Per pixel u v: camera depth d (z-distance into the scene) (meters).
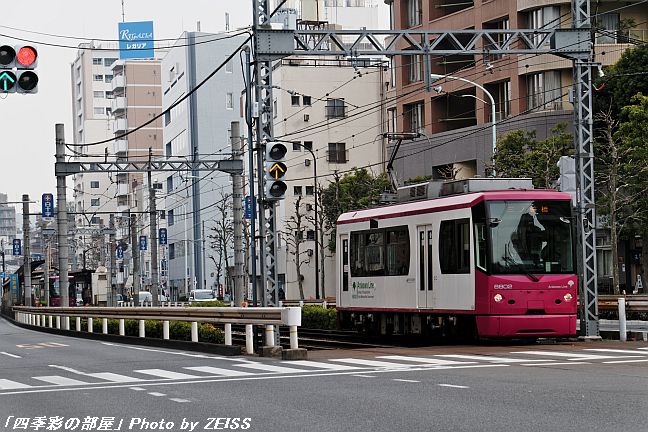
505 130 88.38
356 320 51.56
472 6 93.81
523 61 86.88
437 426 16.64
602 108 78.69
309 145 129.25
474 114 97.06
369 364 30.78
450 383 23.92
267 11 41.94
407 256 44.88
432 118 98.06
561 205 40.16
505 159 74.19
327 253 127.75
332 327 63.88
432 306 42.59
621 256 88.44
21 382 27.75
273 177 38.66
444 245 41.62
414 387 23.14
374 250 48.25
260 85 41.56
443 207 41.81
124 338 52.78
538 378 24.86
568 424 16.47
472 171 94.50
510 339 43.97
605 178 72.75
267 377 26.89
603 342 41.00
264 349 35.47
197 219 157.38
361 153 130.62
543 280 39.22
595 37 77.38
